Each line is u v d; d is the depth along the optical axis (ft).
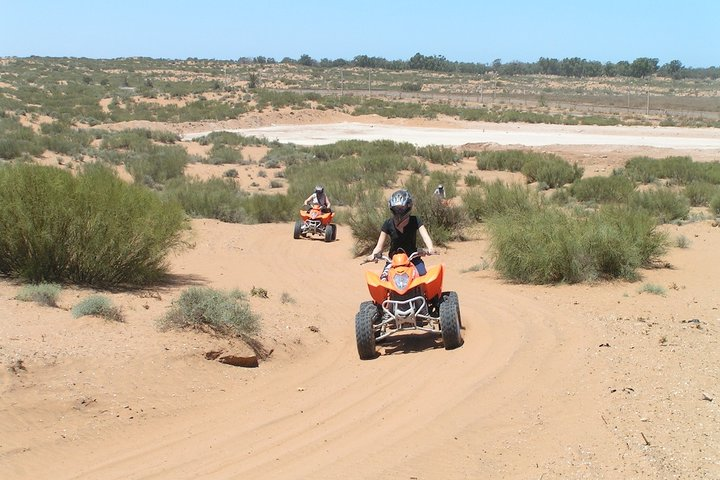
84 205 42.09
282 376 29.58
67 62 554.87
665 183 122.21
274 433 23.16
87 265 41.81
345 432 22.76
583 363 27.43
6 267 42.01
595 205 89.97
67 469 20.63
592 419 21.83
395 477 18.97
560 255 47.11
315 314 39.75
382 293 31.45
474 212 72.64
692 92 525.75
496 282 48.44
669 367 26.27
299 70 636.48
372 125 258.78
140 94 303.89
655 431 20.49
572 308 38.99
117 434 22.99
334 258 61.87
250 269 54.90
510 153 151.43
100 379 25.49
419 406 24.53
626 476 18.02
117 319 32.17
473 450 20.38
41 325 30.04
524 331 33.58
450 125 256.93
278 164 153.48
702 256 55.77
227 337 30.71
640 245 51.11
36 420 22.75
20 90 286.66
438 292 32.07
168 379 26.78
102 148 157.99
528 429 21.65
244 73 554.46
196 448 22.12
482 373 27.50
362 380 28.43
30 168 42.70
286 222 90.07
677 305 39.47
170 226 46.60
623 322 34.68
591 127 245.86
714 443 19.44
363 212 65.05
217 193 94.12
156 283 45.42
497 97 442.50
